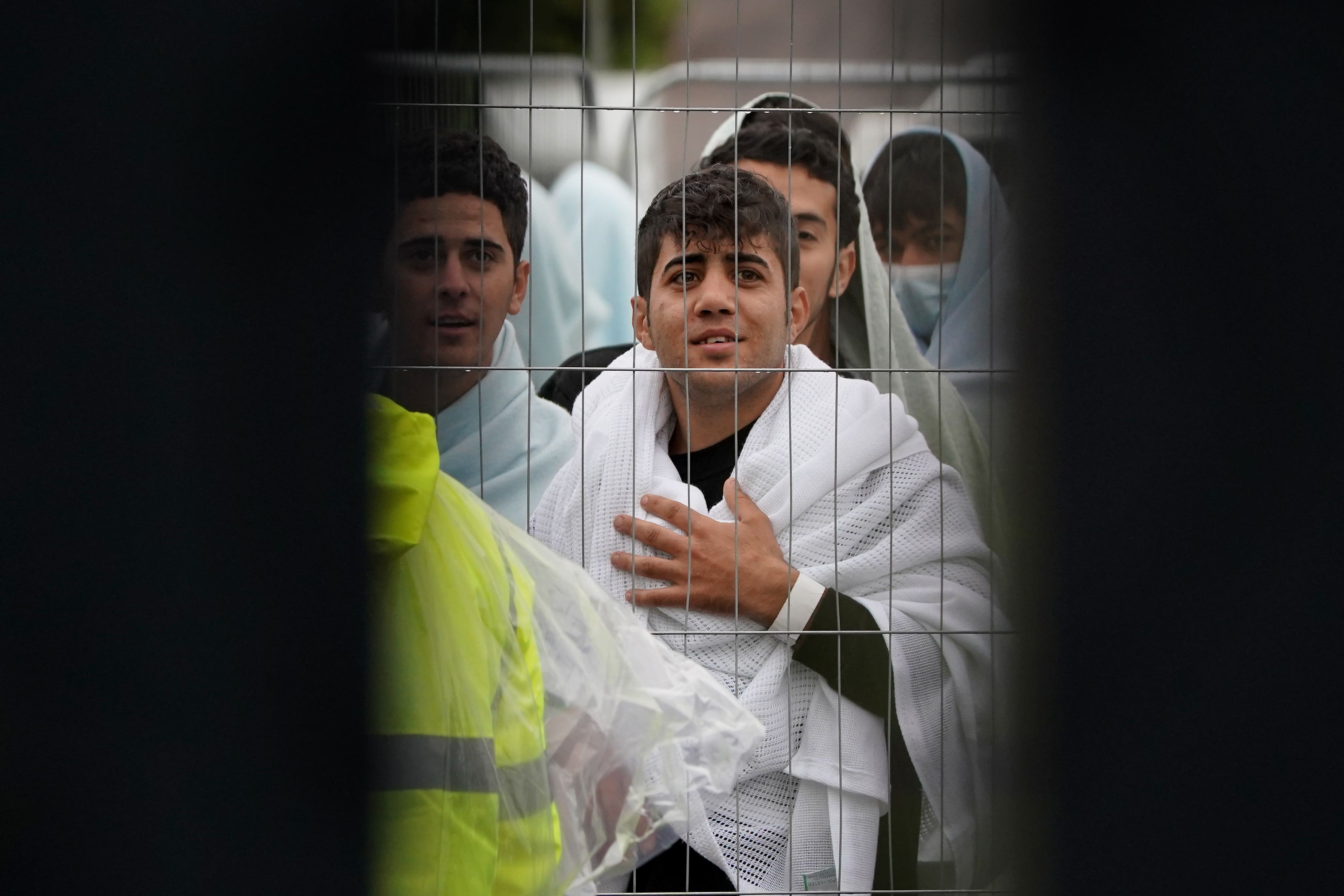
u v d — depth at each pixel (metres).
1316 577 3.55
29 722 3.13
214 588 3.21
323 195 3.30
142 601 3.17
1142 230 3.59
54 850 3.14
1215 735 3.58
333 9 3.29
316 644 3.26
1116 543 3.64
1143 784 3.60
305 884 3.23
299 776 3.24
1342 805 3.55
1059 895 3.69
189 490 3.20
